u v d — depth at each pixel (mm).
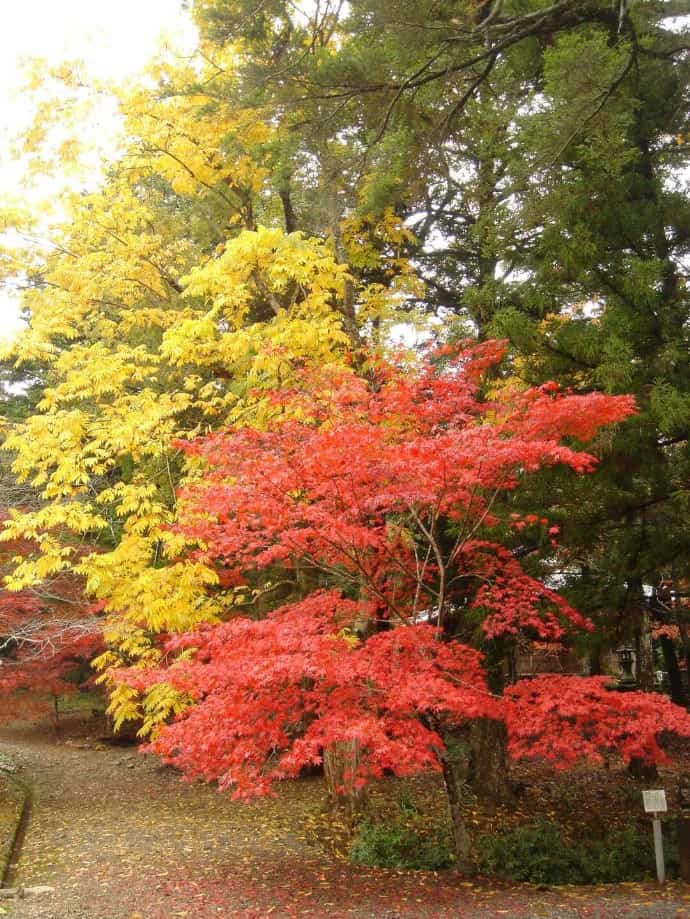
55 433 10453
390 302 11930
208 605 10156
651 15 9391
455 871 8852
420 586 8484
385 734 7254
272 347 9523
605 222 9508
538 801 12812
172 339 10547
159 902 8039
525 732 7117
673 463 10047
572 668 20062
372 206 11031
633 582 11273
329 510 7680
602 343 9023
